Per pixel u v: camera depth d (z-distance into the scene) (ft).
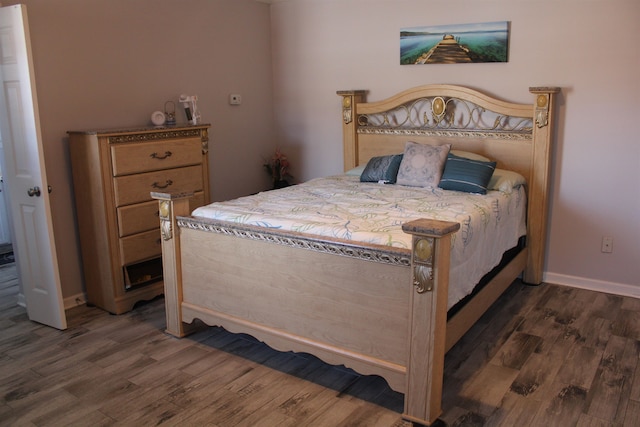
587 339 10.36
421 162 13.19
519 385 8.75
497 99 13.50
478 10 13.48
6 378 9.25
